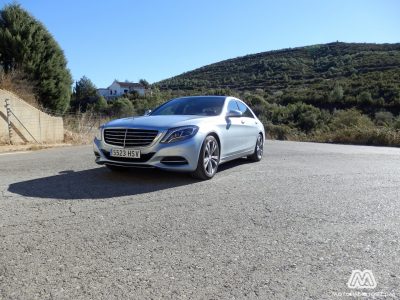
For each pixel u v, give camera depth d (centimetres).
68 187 485
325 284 229
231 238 305
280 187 505
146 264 255
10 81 1302
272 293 218
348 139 1736
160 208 390
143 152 503
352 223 349
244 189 489
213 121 576
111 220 347
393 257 271
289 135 2227
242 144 682
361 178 585
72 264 253
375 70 6594
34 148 1058
